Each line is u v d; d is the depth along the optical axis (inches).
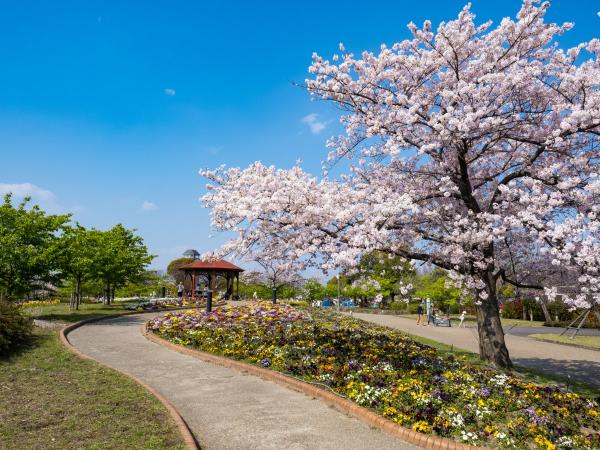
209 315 741.3
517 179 505.7
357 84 488.1
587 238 394.9
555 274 529.7
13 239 716.7
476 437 263.6
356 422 299.1
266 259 491.2
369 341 565.9
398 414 292.2
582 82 406.6
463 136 422.0
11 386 329.4
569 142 458.0
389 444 264.2
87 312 915.4
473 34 462.0
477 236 417.1
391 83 487.2
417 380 373.7
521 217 428.8
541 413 311.3
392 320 1209.4
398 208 389.4
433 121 430.6
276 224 447.5
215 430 276.1
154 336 605.9
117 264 1130.7
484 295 476.1
